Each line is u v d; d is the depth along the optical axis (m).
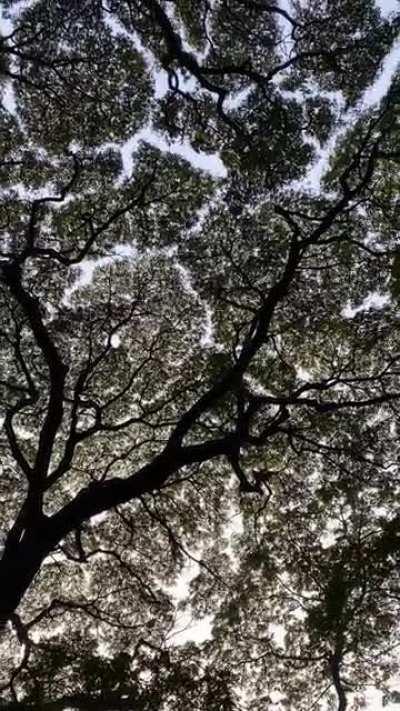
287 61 13.93
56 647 11.12
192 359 16.58
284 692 16.66
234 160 14.54
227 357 15.61
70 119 15.29
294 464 16.66
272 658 16.61
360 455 14.63
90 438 17.56
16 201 14.99
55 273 15.55
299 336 16.58
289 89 14.25
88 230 15.34
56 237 15.36
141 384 16.88
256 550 16.67
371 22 13.42
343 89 14.13
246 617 17.02
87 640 12.79
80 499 11.95
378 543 11.85
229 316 16.42
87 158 14.74
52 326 15.59
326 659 14.34
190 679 11.04
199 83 14.44
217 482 17.20
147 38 14.77
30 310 12.86
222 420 15.32
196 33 14.91
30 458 16.67
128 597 16.72
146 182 14.91
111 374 16.59
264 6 13.65
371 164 13.58
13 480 16.62
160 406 14.83
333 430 15.74
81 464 17.75
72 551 16.66
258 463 16.73
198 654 12.88
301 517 16.59
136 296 16.23
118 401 16.88
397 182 14.91
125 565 13.94
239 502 17.22
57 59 14.27
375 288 15.67
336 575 12.08
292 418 15.90
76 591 17.31
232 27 14.49
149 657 11.32
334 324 16.05
